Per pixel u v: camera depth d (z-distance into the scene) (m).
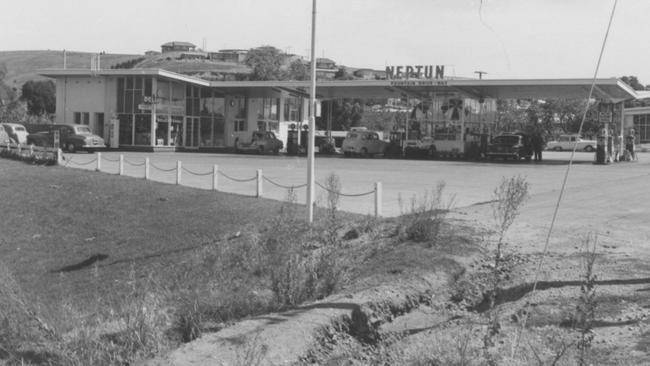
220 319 6.68
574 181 24.42
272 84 52.31
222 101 57.84
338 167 33.50
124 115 52.09
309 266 7.75
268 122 62.38
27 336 6.00
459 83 44.97
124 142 52.00
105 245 15.56
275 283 7.39
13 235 17.19
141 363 5.22
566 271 8.45
